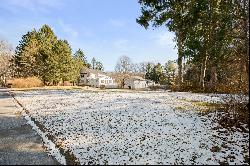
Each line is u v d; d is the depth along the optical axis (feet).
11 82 213.87
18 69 252.42
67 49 231.50
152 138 48.96
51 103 91.15
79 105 83.20
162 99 87.45
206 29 92.43
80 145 46.65
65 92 126.82
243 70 76.89
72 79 241.55
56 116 69.51
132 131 53.36
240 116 55.93
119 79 439.22
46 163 38.78
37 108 82.69
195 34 102.73
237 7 67.10
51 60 224.12
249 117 54.80
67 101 93.45
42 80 229.45
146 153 42.37
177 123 57.31
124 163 38.86
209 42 91.35
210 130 51.96
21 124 62.49
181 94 102.12
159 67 401.49
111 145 46.24
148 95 100.63
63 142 48.34
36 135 52.90
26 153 43.01
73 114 70.85
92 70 385.29
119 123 59.41
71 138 50.57
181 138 48.42
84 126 58.49
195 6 97.19
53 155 42.06
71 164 38.58
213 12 88.79
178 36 118.11
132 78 377.30
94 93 115.44
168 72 387.75
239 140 46.70
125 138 49.49
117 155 41.81
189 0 108.17
